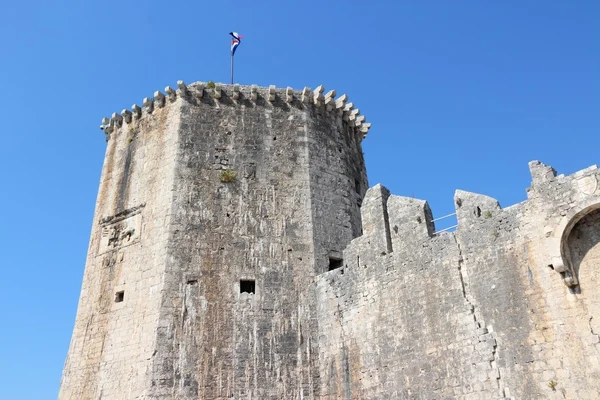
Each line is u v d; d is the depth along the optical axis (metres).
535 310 19.77
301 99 32.78
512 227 21.30
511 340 20.02
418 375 22.19
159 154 30.56
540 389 18.84
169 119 31.27
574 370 18.34
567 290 19.31
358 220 31.84
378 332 24.28
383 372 23.47
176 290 26.42
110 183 32.47
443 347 21.73
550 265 19.83
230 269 27.42
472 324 21.12
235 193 29.28
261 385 25.20
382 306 24.55
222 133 30.70
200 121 30.83
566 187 20.16
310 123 32.38
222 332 25.94
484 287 21.39
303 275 28.00
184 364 24.92
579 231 19.97
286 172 30.45
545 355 19.06
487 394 19.94
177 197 28.55
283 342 26.28
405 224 25.05
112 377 26.00
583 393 17.95
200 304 26.33
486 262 21.64
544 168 21.00
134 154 32.03
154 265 27.36
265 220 28.94
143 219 29.23
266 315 26.72
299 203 29.77
